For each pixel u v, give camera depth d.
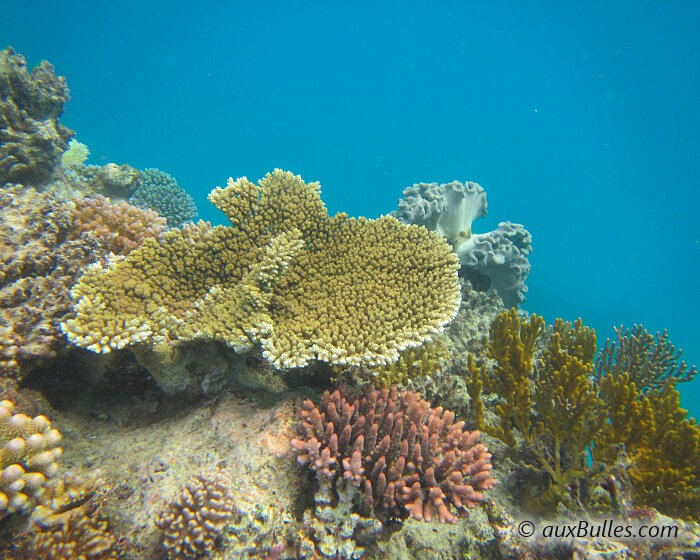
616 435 3.54
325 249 4.81
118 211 5.52
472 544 3.49
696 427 3.56
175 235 4.53
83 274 4.12
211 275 4.45
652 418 3.49
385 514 3.11
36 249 4.72
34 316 3.75
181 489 2.98
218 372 3.89
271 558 2.82
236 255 4.50
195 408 3.84
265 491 3.05
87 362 3.83
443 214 9.01
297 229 4.50
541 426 3.90
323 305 4.16
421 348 4.48
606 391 3.81
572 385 3.66
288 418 3.53
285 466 3.20
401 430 3.20
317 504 2.99
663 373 5.81
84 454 3.28
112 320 3.50
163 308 3.69
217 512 2.64
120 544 2.69
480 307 7.79
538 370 4.53
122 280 4.01
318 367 4.09
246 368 4.14
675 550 3.15
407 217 8.44
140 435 3.55
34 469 2.50
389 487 2.96
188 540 2.57
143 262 4.27
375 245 4.81
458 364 5.36
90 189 9.64
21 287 4.15
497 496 3.78
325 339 3.62
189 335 3.59
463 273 9.02
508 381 4.04
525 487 3.83
